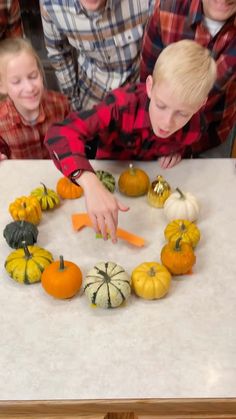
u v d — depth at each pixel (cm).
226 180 119
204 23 127
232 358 80
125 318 86
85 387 76
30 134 154
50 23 161
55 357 80
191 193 115
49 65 213
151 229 105
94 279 88
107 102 117
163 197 109
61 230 105
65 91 189
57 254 99
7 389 76
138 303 89
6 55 138
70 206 111
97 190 100
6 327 85
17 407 75
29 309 88
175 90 97
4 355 80
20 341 82
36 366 79
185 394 75
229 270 95
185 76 97
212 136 157
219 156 169
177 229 99
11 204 106
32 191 112
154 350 81
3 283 93
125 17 152
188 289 91
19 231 98
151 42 140
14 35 167
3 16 158
